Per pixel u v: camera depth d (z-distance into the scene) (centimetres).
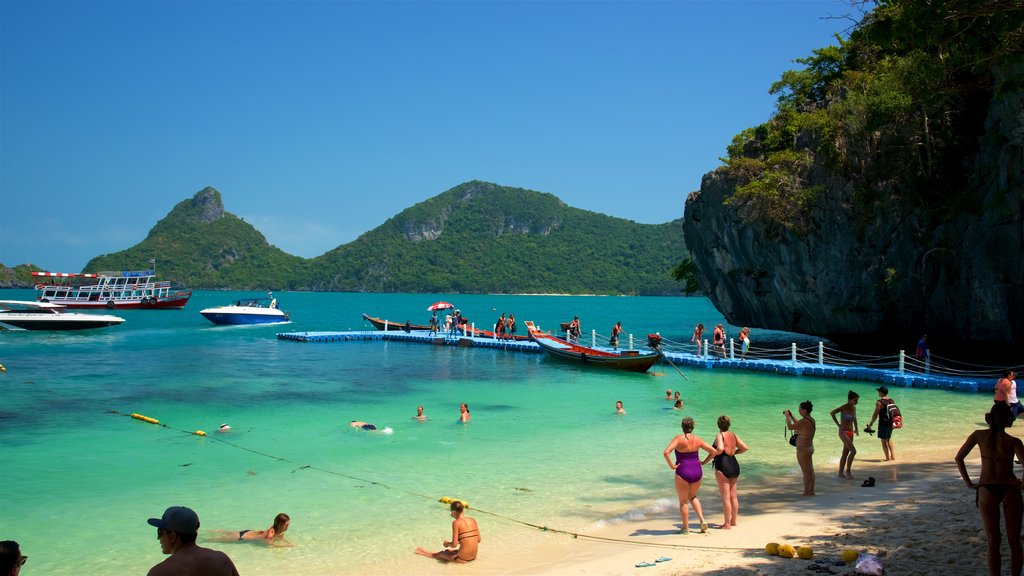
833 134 3828
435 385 2828
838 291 3838
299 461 1573
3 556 547
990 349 3338
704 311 14462
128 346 4550
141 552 1030
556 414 2180
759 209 4019
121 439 1791
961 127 3581
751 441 1783
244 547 1048
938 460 1532
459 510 1006
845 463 1437
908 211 3634
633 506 1242
